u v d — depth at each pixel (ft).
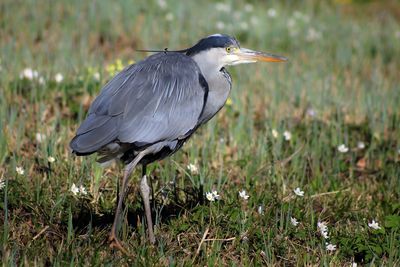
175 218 31.53
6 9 59.52
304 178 38.40
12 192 31.37
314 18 77.25
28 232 29.07
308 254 28.99
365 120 47.78
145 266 27.09
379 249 29.71
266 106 47.85
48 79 45.32
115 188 33.94
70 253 27.04
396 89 52.75
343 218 33.81
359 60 62.13
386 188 37.91
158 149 29.01
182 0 70.85
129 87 28.45
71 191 32.17
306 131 43.62
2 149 35.60
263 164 38.78
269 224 31.73
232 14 69.10
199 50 31.50
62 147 37.86
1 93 41.29
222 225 31.07
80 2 64.13
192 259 28.12
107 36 57.88
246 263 28.09
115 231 28.48
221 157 38.52
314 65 58.49
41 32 57.77
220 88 31.68
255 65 56.24
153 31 61.62
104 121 27.73
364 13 86.33
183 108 29.01
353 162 40.98
